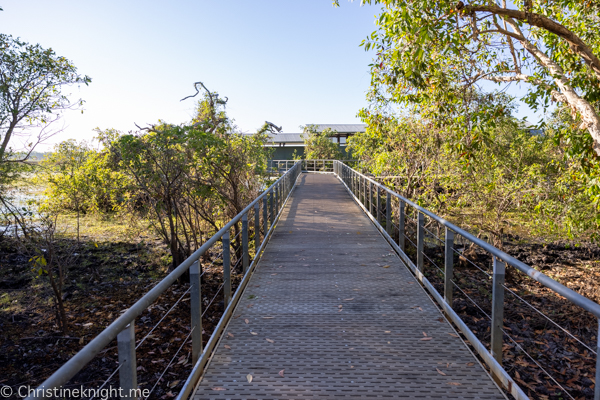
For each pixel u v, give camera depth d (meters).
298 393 2.86
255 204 6.86
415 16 6.16
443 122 7.71
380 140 12.98
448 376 3.08
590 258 12.40
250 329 3.99
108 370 5.79
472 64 7.71
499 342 2.99
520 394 2.55
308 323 4.13
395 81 7.55
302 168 34.75
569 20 7.83
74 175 13.34
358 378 3.06
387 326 4.05
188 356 6.16
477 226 12.27
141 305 2.11
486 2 6.75
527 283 10.41
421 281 5.38
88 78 10.09
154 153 9.60
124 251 13.00
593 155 6.83
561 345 6.67
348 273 5.95
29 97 9.58
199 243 12.02
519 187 10.47
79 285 9.97
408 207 12.90
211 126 12.62
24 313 8.31
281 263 6.53
